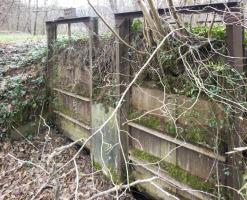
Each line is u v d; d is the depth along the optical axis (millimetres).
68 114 7398
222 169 3756
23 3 20016
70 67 7148
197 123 4027
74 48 6957
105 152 5828
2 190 5891
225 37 3664
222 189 3748
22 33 18250
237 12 3355
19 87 7988
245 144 3445
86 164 6500
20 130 7805
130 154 5289
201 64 3754
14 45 10359
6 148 7332
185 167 4312
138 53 4906
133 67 5074
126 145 5359
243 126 3449
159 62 4379
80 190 5555
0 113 7625
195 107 4035
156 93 4676
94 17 5992
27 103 7918
